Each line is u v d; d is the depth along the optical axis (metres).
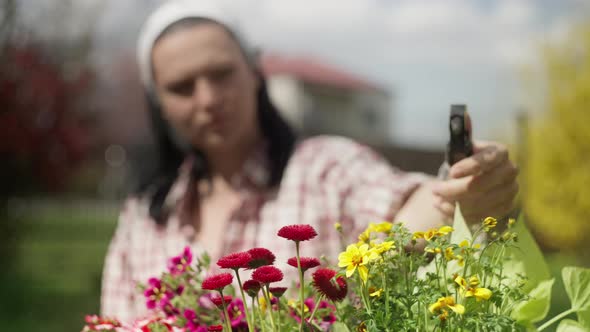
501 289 0.92
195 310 1.21
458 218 0.99
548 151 11.69
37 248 14.03
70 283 9.67
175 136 2.17
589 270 0.96
